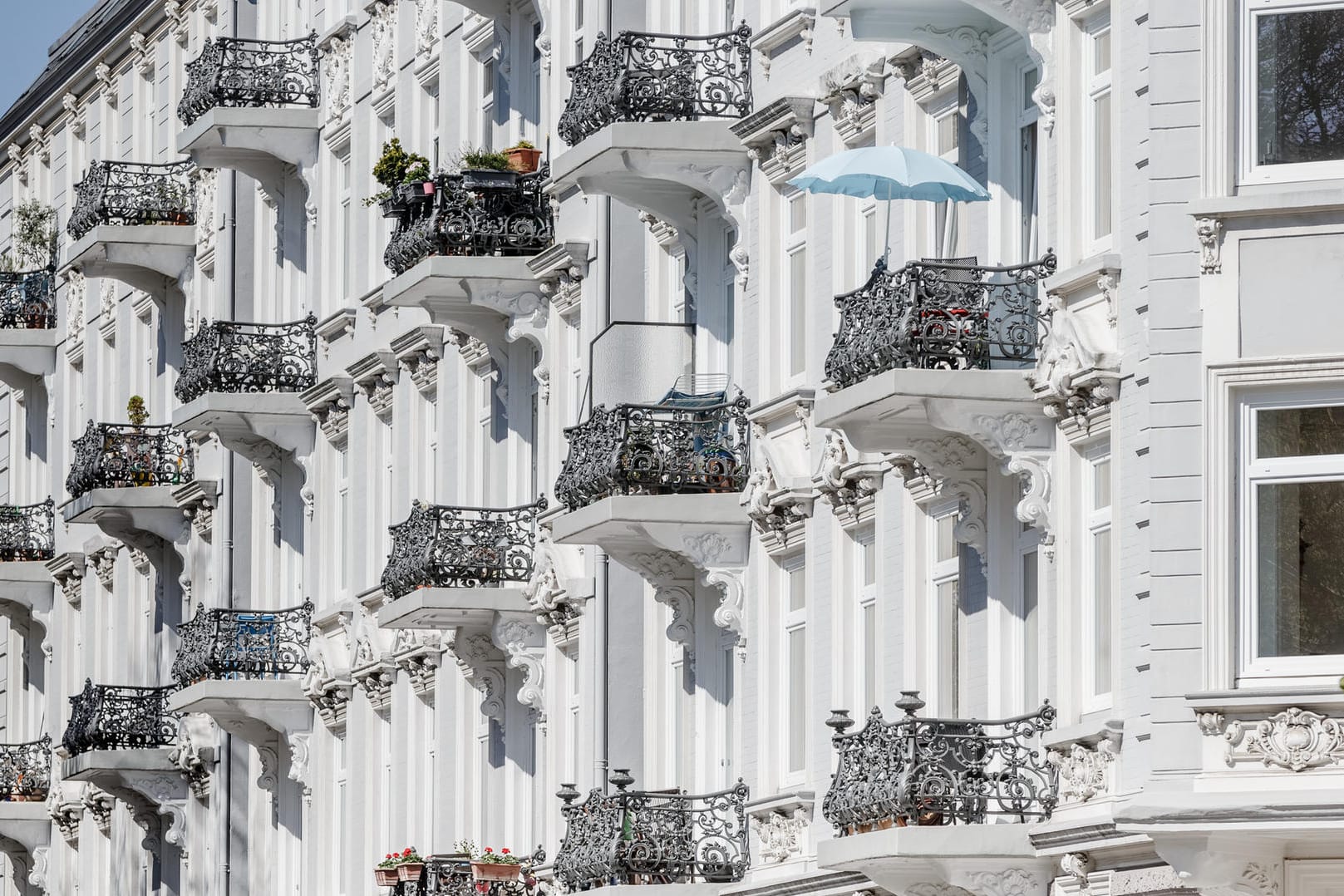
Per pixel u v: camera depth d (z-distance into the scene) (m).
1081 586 104.62
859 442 110.38
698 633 134.88
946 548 114.75
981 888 104.81
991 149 112.31
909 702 106.31
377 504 170.88
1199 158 96.75
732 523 129.25
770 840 125.12
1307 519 94.69
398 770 166.12
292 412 179.25
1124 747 100.19
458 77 161.75
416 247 151.75
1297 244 95.19
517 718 153.50
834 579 121.75
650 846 128.12
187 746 191.62
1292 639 94.56
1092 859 102.06
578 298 146.50
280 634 178.62
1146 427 99.38
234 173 188.25
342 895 174.12
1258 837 93.88
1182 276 96.75
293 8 187.50
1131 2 101.75
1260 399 95.62
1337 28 95.75
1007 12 106.81
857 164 106.12
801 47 126.56
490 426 157.88
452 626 151.50
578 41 148.62
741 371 130.25
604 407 131.25
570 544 134.50
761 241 128.88
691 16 138.12
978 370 106.31
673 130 130.25
